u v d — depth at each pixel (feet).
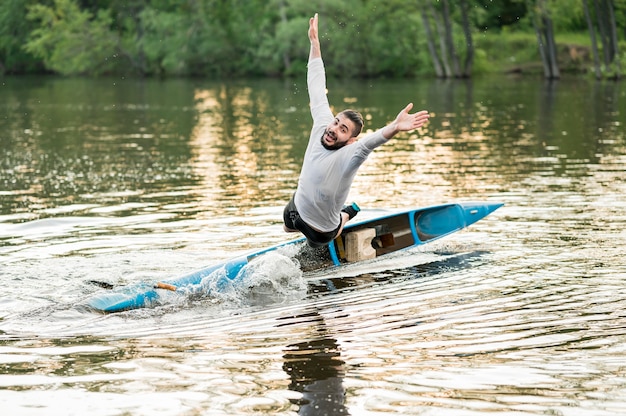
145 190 82.12
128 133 137.28
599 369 36.40
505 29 365.81
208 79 340.18
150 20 374.84
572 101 194.39
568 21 354.74
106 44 375.86
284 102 209.26
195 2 369.50
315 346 39.63
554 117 154.51
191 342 40.34
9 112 181.06
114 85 297.53
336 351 38.88
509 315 43.86
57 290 48.80
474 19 349.61
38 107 195.42
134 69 384.06
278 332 41.68
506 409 32.65
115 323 43.21
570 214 68.13
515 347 39.14
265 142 122.83
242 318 44.06
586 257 55.11
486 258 55.57
